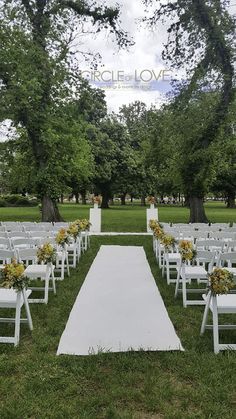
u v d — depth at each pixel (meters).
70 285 7.17
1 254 5.86
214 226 10.35
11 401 3.24
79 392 3.38
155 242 10.16
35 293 6.72
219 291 4.12
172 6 15.84
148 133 19.06
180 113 16.56
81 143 20.05
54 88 17.14
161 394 3.34
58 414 3.05
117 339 4.48
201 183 17.23
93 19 17.27
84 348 4.23
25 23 16.39
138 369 3.78
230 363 3.87
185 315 5.55
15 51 15.70
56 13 16.86
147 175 35.03
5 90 15.94
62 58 16.83
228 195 41.25
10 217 23.77
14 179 20.89
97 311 5.50
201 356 4.05
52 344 4.38
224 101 16.08
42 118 16.66
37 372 3.71
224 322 5.27
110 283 7.13
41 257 5.95
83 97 17.83
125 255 10.20
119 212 28.80
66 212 27.70
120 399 3.30
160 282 7.52
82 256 10.30
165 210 33.03
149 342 4.39
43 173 17.23
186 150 16.95
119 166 34.22
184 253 5.85
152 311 5.52
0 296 4.64
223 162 18.72
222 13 15.37
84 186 32.88
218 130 16.44
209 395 3.32
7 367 3.82
